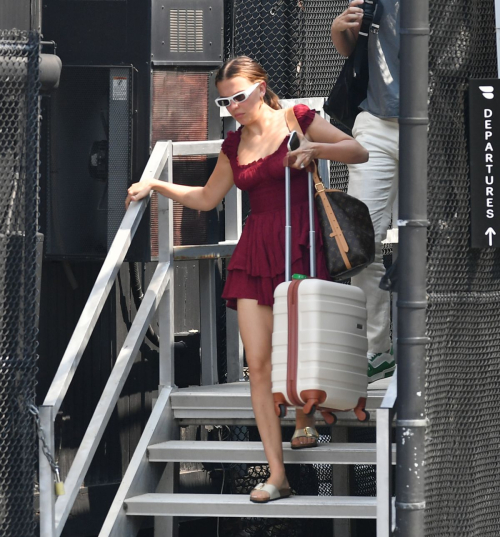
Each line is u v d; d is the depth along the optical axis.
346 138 15.28
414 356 12.74
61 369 14.78
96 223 20.77
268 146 15.52
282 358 14.59
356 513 15.05
